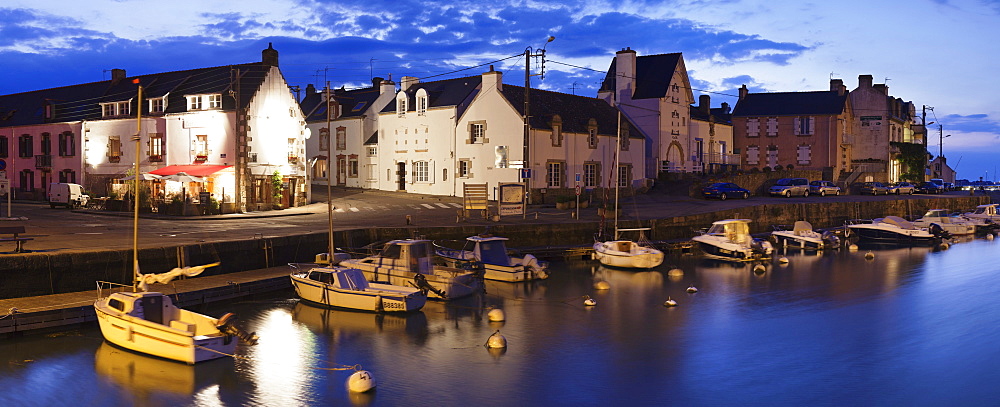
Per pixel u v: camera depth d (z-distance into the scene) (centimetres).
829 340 2325
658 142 6656
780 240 4919
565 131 5738
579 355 2133
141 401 1700
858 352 2188
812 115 8012
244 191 4869
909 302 2934
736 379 1927
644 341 2298
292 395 1758
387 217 4466
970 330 2453
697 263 4066
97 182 5547
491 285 3250
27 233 3312
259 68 5119
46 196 5975
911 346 2255
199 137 5031
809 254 4559
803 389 1853
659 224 4616
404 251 2930
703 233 4456
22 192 6150
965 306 2847
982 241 5400
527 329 2434
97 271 2562
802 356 2142
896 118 8912
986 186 10062
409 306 2552
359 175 6750
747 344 2273
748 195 6109
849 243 5162
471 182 5775
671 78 6775
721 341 2308
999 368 2027
